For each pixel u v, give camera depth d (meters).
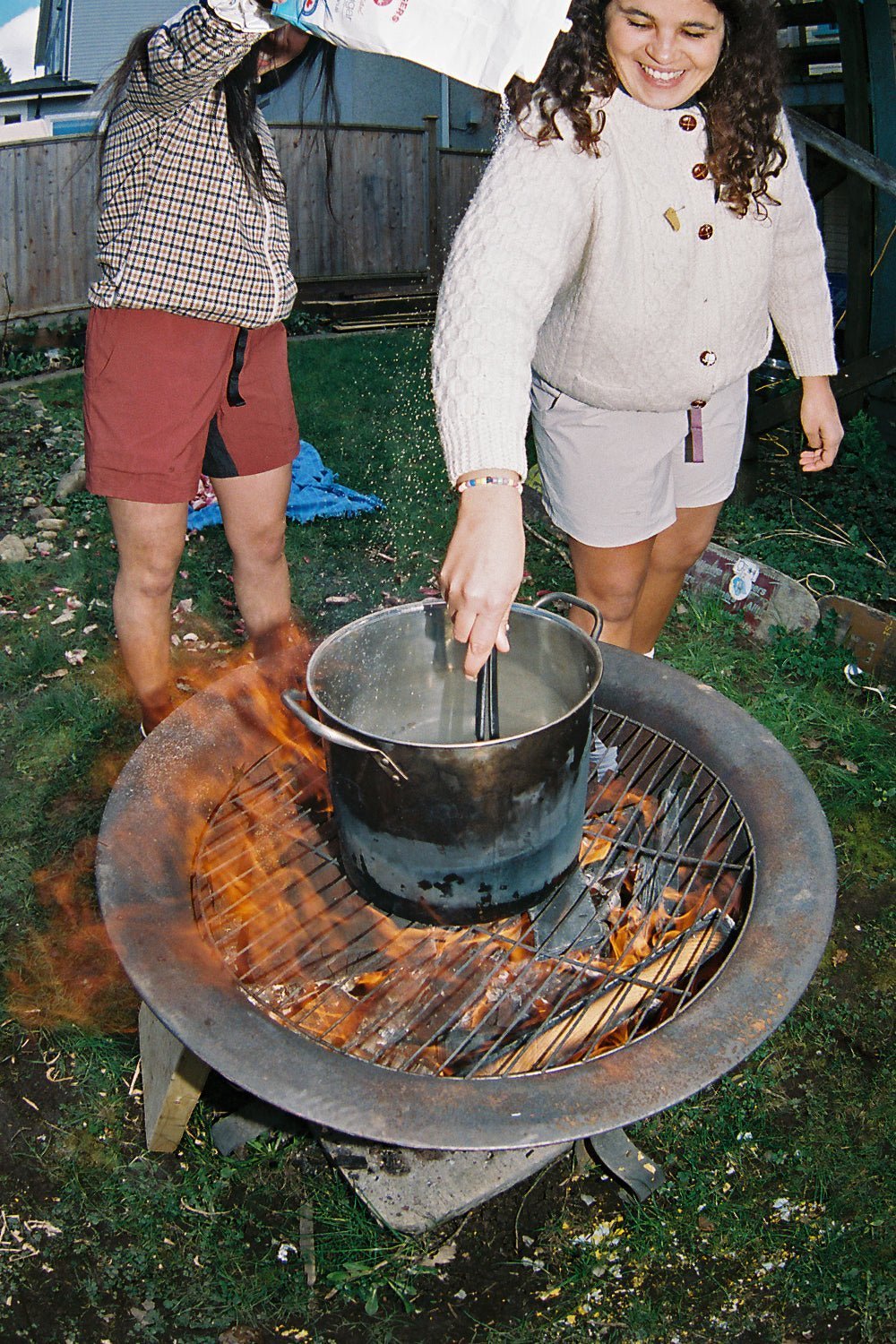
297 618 3.97
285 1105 1.40
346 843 1.75
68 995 2.46
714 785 2.03
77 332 8.31
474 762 1.54
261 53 2.36
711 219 2.01
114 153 2.39
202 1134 2.16
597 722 2.27
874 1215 2.01
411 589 4.21
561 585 4.12
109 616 3.94
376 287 10.76
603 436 2.38
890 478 5.26
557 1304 1.90
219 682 2.19
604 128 1.89
